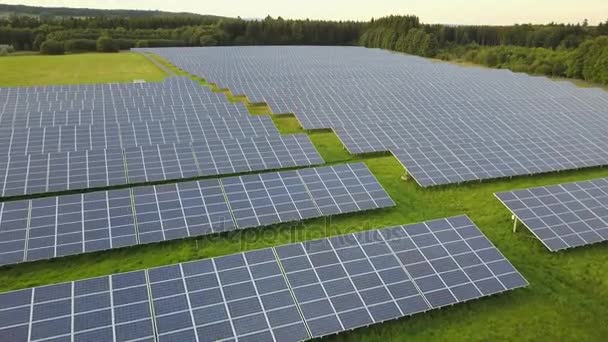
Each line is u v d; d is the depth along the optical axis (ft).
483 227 74.02
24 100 150.61
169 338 43.73
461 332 49.90
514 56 297.53
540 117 134.72
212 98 158.61
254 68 252.83
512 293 56.75
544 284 59.16
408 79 213.66
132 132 110.52
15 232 61.52
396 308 50.60
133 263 61.11
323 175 82.74
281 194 76.59
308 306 49.32
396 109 143.84
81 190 81.15
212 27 459.73
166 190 73.56
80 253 60.75
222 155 95.35
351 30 492.13
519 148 104.27
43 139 103.09
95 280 48.49
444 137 115.03
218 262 53.42
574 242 66.03
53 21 433.89
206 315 46.55
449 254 58.85
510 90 183.62
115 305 46.06
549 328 50.80
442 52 368.89
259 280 51.70
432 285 53.98
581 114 138.82
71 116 126.52
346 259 56.24
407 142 111.14
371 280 53.57
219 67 252.83
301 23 478.18
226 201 73.31
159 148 94.89
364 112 139.13
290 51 375.66
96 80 225.76
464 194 86.38
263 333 45.68
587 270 62.34
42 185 79.56
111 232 64.23
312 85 190.70
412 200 83.15
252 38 460.55
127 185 83.92
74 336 42.42
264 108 156.04
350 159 103.86
